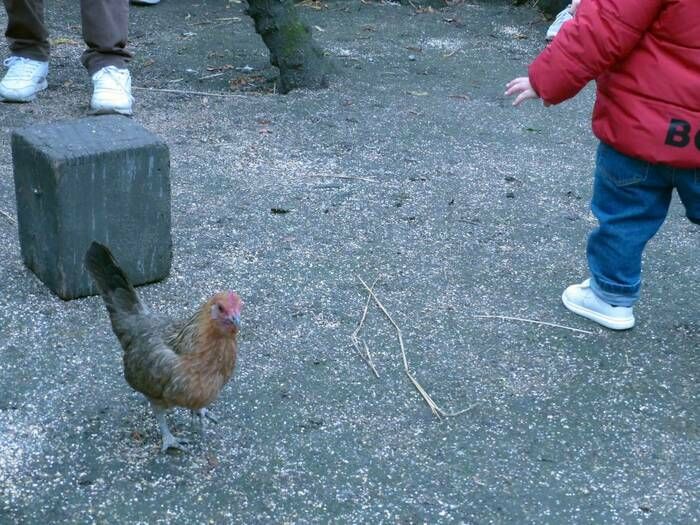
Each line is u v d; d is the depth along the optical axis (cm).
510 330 237
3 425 202
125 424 204
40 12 344
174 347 189
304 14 458
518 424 209
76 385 213
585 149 329
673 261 268
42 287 244
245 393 213
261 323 235
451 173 308
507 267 261
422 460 200
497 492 193
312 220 277
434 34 439
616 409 215
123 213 238
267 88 371
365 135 330
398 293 248
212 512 187
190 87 366
